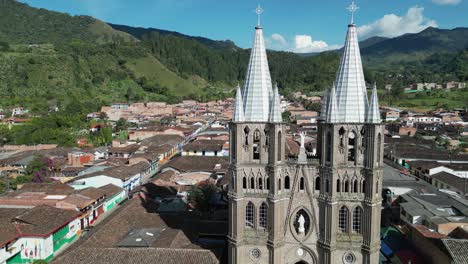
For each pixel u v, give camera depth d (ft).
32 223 290.76
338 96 198.70
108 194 396.37
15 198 354.74
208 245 238.27
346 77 197.26
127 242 241.14
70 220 311.88
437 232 269.44
